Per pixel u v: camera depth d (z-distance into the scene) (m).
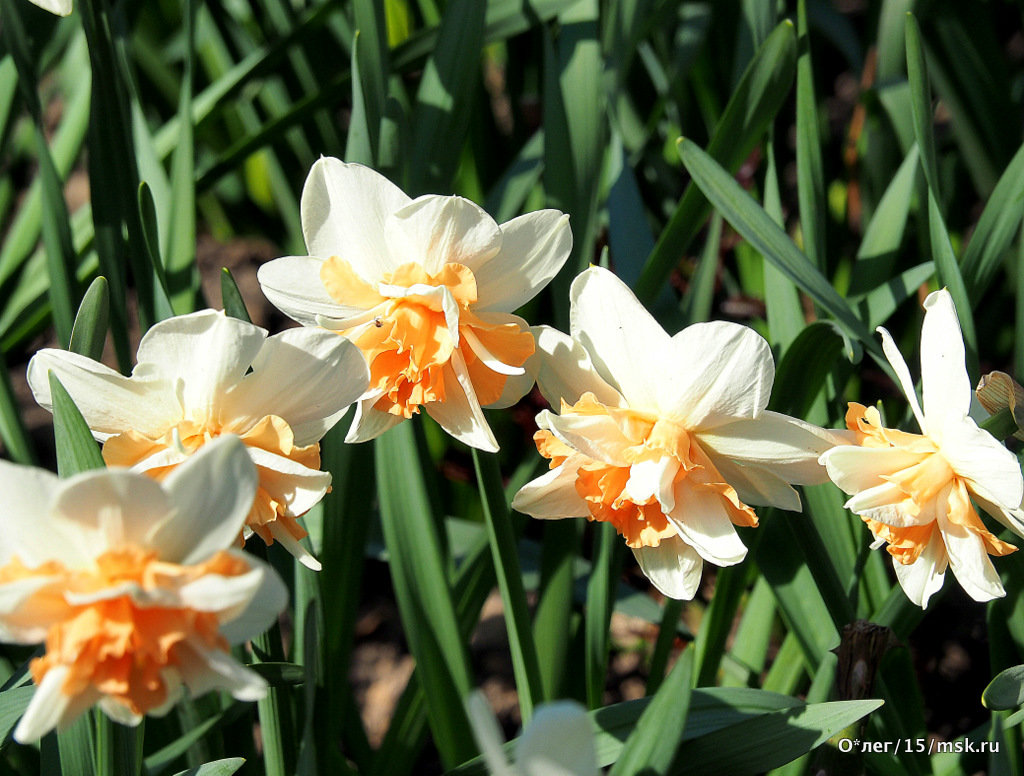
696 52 1.13
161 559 0.66
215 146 1.49
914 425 0.85
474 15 0.86
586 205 0.86
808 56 0.84
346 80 0.95
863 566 0.80
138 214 0.84
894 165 1.07
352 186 0.73
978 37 1.00
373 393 0.73
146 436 0.71
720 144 0.86
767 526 0.84
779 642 1.01
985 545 0.72
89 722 0.73
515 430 1.12
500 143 1.23
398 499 0.83
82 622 0.65
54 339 1.43
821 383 0.83
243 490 0.66
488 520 0.78
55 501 0.64
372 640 1.14
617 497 0.72
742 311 1.08
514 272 0.74
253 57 1.12
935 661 0.96
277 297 0.74
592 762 0.63
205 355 0.70
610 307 0.72
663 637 0.86
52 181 0.88
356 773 0.85
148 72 1.39
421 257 0.73
